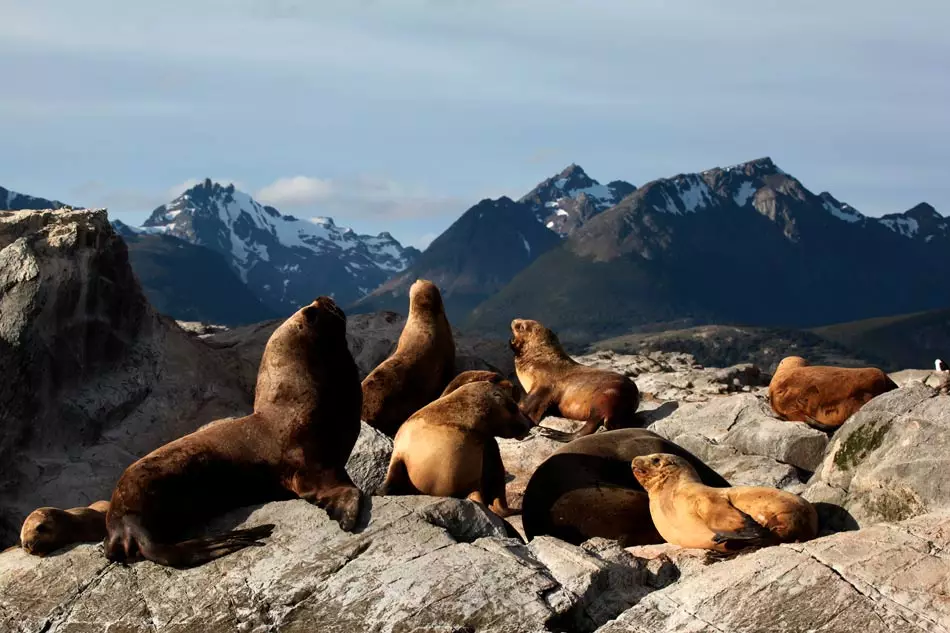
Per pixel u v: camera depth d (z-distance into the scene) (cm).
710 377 2538
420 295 1972
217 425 1263
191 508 1196
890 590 991
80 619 1111
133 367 2164
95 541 1251
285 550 1146
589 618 1066
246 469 1231
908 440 1262
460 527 1212
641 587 1110
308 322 1276
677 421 1814
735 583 1034
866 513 1255
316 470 1245
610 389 1911
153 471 1182
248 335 2681
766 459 1568
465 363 2495
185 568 1144
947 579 995
